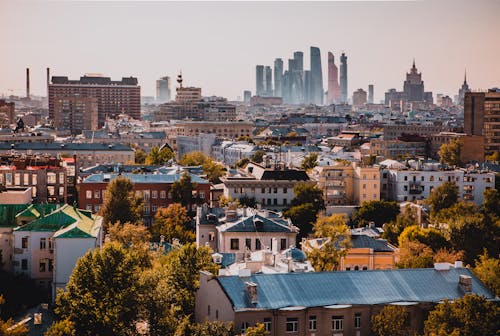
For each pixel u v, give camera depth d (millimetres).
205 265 162250
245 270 142500
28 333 148750
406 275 149000
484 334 131750
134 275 152750
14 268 186000
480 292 147125
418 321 141375
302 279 143750
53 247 186500
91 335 145500
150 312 149000
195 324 141750
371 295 142500
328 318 137625
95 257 151250
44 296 181000
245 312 134250
